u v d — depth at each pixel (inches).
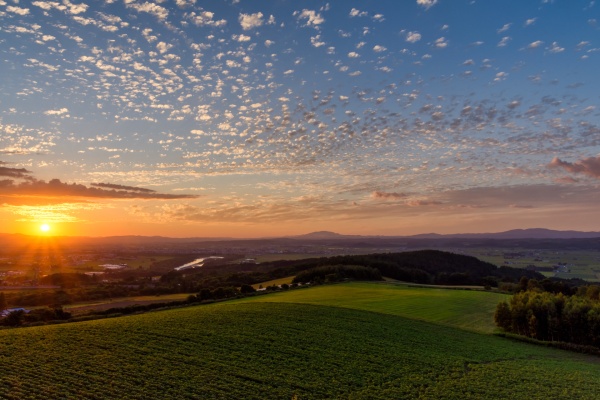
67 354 1604.3
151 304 3142.2
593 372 1761.8
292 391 1349.7
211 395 1285.7
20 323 2480.3
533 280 4407.0
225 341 1828.2
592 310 2375.7
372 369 1585.9
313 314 2412.6
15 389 1269.7
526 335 2502.5
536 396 1418.6
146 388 1315.2
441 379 1534.2
